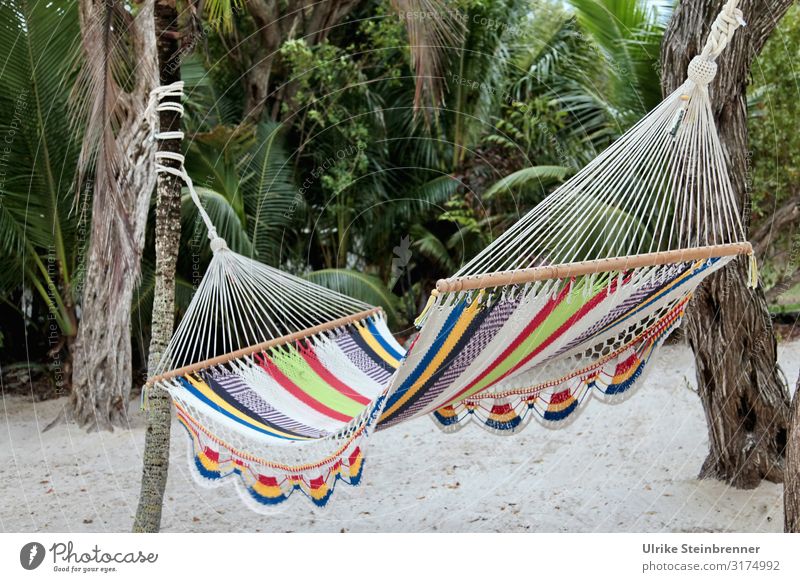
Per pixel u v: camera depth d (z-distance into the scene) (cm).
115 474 473
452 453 485
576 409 320
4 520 398
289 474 299
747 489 382
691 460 434
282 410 346
